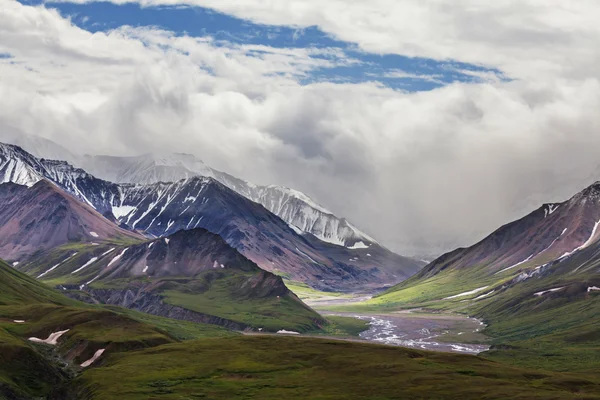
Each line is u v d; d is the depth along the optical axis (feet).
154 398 627.87
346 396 621.31
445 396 604.08
